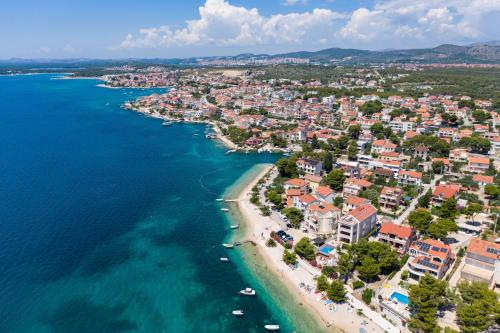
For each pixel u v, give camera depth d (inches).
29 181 7514.8
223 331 3560.5
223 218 5925.2
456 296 3526.1
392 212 5782.5
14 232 5339.6
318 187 6407.5
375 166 7687.0
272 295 4040.4
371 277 4114.2
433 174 7342.5
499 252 3996.1
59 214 5989.2
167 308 3870.6
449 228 4813.0
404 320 3440.0
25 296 3986.2
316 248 4773.6
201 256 4842.5
